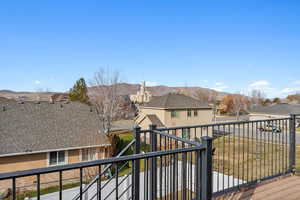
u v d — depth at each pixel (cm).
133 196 202
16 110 1120
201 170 159
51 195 679
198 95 4412
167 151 140
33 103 1216
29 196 803
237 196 262
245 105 3775
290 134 344
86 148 1085
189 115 1917
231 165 749
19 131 1006
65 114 1227
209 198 158
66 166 102
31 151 932
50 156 992
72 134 1108
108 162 114
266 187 289
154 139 237
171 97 1947
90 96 1964
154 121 1773
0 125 995
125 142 1352
